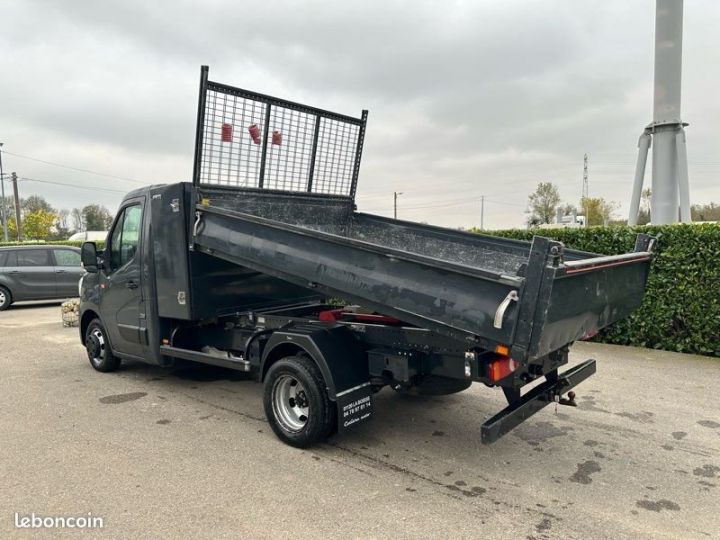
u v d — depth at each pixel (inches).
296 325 186.5
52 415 213.5
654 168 453.1
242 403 228.7
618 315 173.0
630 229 323.0
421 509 135.3
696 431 189.2
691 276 299.0
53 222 2701.8
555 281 123.0
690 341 305.3
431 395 217.6
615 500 139.8
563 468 159.8
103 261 264.8
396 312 144.3
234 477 154.5
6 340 398.6
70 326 465.7
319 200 250.7
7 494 145.1
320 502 139.2
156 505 138.2
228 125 210.5
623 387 243.3
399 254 141.8
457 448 175.8
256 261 181.3
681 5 432.8
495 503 138.3
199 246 202.7
